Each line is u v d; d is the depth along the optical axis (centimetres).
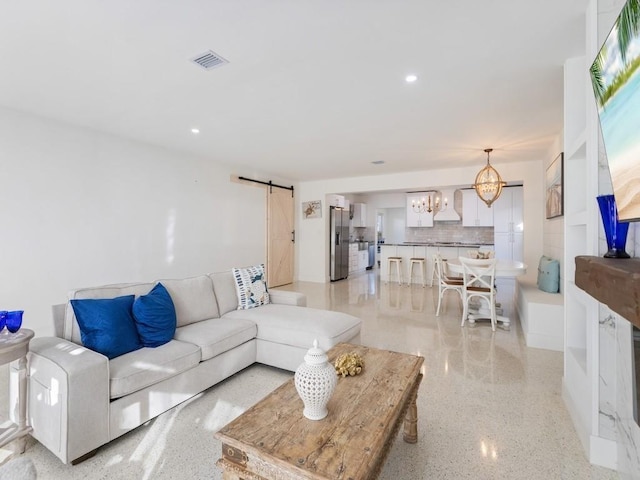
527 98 293
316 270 760
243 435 119
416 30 195
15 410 180
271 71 245
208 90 277
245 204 617
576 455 171
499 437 186
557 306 319
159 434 189
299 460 105
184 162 497
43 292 340
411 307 504
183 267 496
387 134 397
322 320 273
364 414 133
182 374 215
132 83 264
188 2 170
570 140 220
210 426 197
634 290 95
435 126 368
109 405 174
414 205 903
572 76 223
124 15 180
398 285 713
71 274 363
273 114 333
